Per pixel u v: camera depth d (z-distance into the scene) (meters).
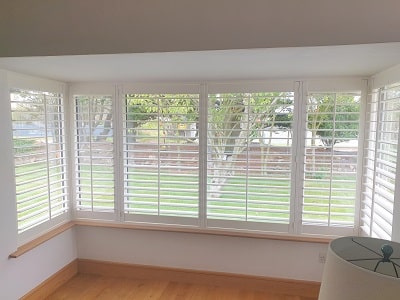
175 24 1.67
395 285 0.77
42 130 2.53
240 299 2.59
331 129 2.45
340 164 2.47
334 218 2.54
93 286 2.77
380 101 2.15
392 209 1.89
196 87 2.64
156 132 2.72
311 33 1.56
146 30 1.70
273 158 2.56
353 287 0.84
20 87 2.32
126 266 2.92
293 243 2.62
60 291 2.69
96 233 2.94
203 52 1.69
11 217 2.26
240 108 2.58
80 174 2.91
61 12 1.77
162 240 2.84
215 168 2.65
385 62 1.89
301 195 2.55
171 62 1.94
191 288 2.74
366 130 2.42
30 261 2.43
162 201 2.80
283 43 1.59
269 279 2.69
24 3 1.80
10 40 1.84
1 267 2.18
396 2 1.48
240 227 2.69
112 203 2.89
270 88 2.53
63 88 2.79
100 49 1.76
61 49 1.80
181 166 2.72
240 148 2.60
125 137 2.79
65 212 2.87
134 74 2.37
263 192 2.61
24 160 2.38
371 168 2.31
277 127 2.54
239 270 2.74
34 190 2.46
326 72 2.24
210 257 2.78
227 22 1.63
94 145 2.86
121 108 2.78
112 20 1.73
